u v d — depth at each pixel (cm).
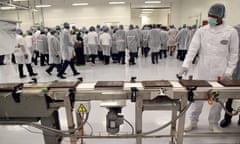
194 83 137
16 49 411
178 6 995
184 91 128
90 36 578
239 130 194
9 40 136
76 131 151
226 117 197
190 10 845
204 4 692
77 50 569
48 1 989
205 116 228
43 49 563
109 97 132
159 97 140
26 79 431
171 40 745
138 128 142
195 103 183
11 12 1015
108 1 982
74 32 605
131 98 130
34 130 208
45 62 618
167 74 440
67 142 179
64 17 1012
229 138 183
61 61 462
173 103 138
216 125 192
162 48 669
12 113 138
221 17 158
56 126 166
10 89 129
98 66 565
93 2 988
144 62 615
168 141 179
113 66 558
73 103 135
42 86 141
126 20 1009
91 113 244
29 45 600
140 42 686
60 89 134
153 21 1548
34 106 135
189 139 182
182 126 142
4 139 192
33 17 1000
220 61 166
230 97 129
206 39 167
